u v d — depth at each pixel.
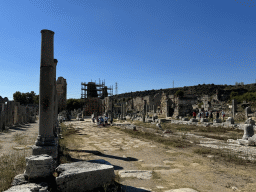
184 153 8.72
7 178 4.93
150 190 4.64
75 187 4.38
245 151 8.67
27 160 4.82
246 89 49.84
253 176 5.59
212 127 19.84
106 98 52.44
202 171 6.12
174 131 17.14
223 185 4.95
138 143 11.50
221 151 8.82
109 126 23.75
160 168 6.54
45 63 7.08
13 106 22.02
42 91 6.94
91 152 8.88
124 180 5.36
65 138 13.27
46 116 6.87
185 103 38.22
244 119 25.92
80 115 41.97
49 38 7.23
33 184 4.45
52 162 5.03
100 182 4.71
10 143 10.77
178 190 4.61
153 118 29.66
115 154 8.69
